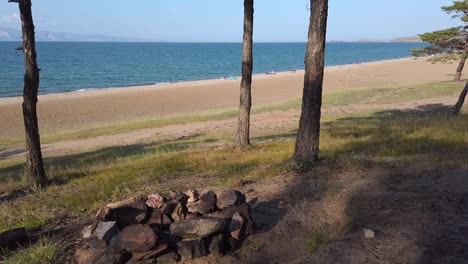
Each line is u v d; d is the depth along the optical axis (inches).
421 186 244.4
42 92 2054.6
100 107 1478.8
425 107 1000.9
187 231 184.4
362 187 255.3
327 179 282.0
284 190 268.7
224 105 1482.5
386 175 275.3
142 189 305.0
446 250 166.1
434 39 1496.1
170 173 360.2
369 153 354.0
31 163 381.7
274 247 190.1
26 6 355.6
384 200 227.9
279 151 434.9
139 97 1729.8
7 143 936.9
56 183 380.2
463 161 284.4
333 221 212.1
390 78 2062.0
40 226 237.0
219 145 591.8
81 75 3110.2
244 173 332.5
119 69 3735.2
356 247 178.1
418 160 302.8
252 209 236.8
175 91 1923.0
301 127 326.6
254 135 759.7
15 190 367.2
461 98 647.1
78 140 886.4
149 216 197.2
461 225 185.5
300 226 209.6
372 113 958.4
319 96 321.1
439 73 2223.2
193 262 179.0
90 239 183.9
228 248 186.9
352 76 2247.8
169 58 5698.8
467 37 1472.7
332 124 748.0
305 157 324.5
